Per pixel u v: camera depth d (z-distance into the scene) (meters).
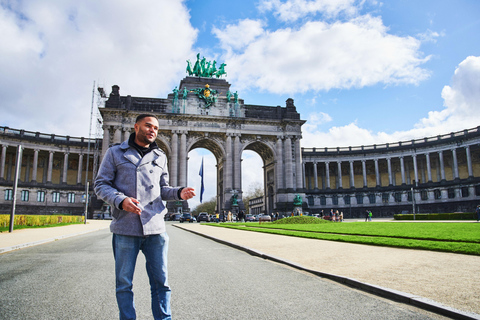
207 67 109.94
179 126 98.69
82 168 113.31
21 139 99.81
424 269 11.77
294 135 106.25
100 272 12.78
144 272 12.80
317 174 124.00
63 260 15.91
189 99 102.12
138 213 5.43
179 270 13.19
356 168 122.25
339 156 117.12
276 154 105.88
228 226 48.81
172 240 27.47
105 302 8.62
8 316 7.46
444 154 109.25
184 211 100.38
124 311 5.49
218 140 102.38
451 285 9.32
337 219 75.31
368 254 15.90
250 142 104.94
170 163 97.62
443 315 7.21
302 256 15.85
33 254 18.20
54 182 110.31
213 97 103.00
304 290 9.71
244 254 18.08
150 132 6.18
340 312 7.58
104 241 26.19
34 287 10.29
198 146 110.56
